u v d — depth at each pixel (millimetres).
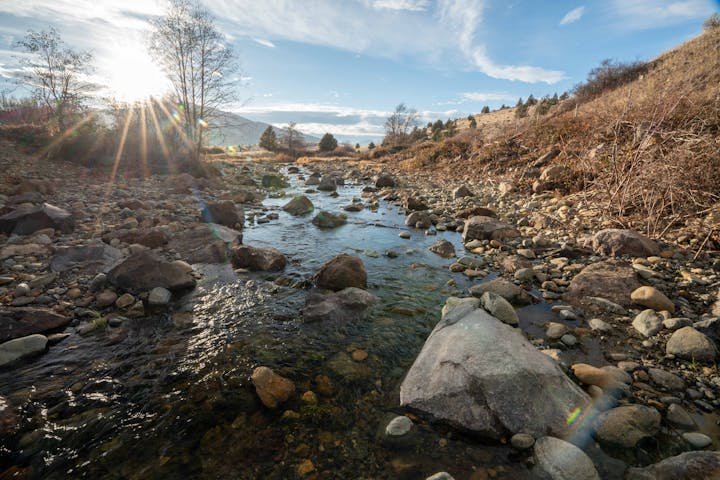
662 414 2447
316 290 4754
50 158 13367
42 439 2346
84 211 7762
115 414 2570
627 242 5395
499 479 2012
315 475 2102
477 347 2721
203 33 17984
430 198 11742
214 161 23422
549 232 7055
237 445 2320
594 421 2324
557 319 3904
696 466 1870
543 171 11320
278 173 19250
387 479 2062
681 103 8945
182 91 18672
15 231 5988
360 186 16172
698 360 2996
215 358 3242
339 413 2592
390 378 2980
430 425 2426
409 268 5625
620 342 3396
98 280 4492
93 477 2102
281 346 3449
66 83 19125
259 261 5453
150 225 7281
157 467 2162
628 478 1967
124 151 14953
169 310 4109
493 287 4500
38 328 3516
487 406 2381
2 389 2781
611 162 7883
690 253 5242
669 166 5965
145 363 3154
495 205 10086
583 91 29281
